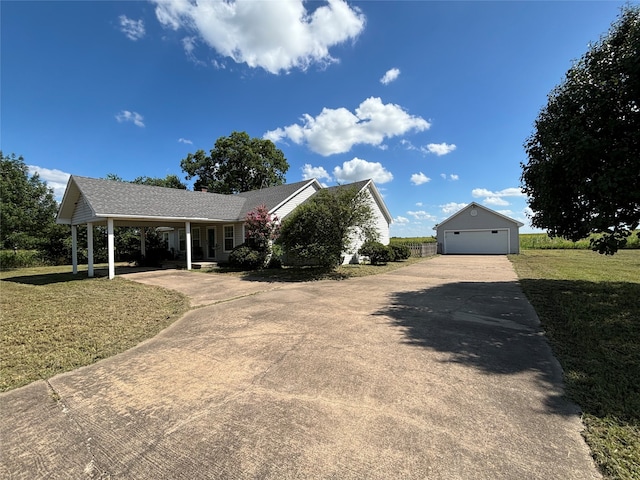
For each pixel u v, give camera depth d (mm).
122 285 9836
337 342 4320
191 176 35250
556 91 7508
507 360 3623
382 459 1953
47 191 22578
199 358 3855
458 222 28078
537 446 2062
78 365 3732
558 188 6898
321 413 2539
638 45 5445
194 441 2205
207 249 18906
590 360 3551
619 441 2088
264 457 2006
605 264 13938
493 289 8422
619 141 5961
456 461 1922
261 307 6625
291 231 11961
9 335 4855
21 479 1866
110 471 1917
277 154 34469
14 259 18031
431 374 3266
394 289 8711
